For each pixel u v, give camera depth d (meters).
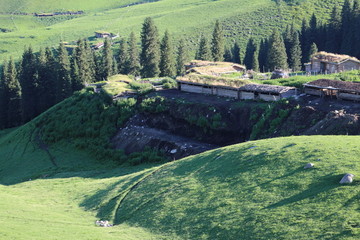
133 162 74.38
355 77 80.50
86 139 89.81
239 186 38.28
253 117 70.31
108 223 41.25
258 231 30.16
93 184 59.16
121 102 90.81
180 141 74.44
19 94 145.25
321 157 37.94
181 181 45.28
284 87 73.62
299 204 31.66
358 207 28.78
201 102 80.12
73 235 36.00
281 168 38.66
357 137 42.97
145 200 44.00
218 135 73.56
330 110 62.56
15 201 51.25
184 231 34.12
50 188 61.53
